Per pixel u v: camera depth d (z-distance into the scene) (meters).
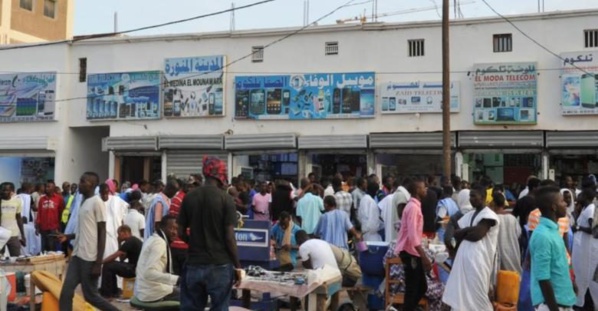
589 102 20.70
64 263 11.06
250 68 24.25
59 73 26.41
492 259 7.95
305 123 23.62
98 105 25.84
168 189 12.73
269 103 23.91
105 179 28.00
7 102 26.84
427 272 9.09
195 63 24.75
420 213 8.88
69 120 26.42
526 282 7.97
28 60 26.91
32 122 26.75
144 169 25.67
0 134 27.14
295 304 9.45
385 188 14.90
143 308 8.61
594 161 20.94
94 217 8.30
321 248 9.17
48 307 8.74
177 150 24.86
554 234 5.91
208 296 6.56
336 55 23.41
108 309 8.34
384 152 22.31
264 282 8.22
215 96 24.48
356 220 13.74
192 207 6.30
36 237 15.79
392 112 22.61
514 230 9.12
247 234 10.24
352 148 22.64
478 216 8.09
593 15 21.00
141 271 8.73
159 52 25.33
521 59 21.58
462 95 22.08
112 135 25.75
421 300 9.38
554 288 5.85
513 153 21.36
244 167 24.39
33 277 8.98
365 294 9.88
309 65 23.64
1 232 12.34
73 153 26.66
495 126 21.67
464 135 21.39
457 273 7.98
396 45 22.78
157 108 25.09
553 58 21.28
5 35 36.28
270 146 23.39
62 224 15.70
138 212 12.60
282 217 10.92
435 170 22.28
